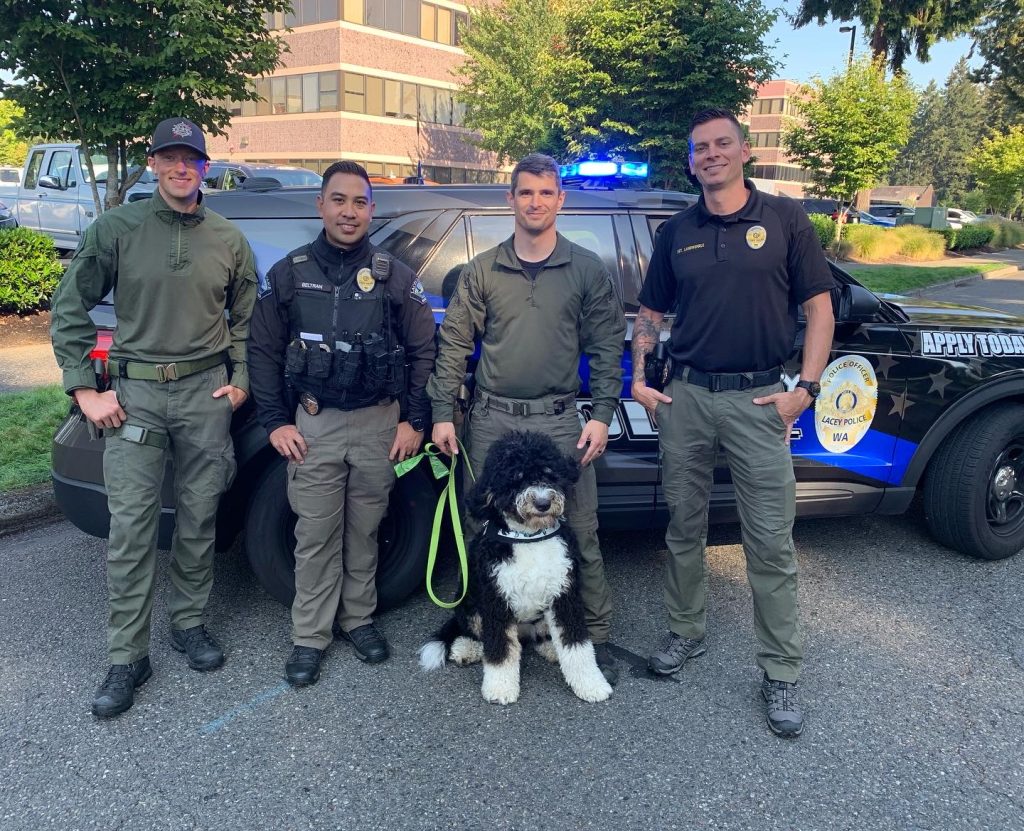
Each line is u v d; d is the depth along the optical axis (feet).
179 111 24.98
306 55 103.50
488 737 8.70
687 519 9.82
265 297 9.37
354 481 9.87
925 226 94.48
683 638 10.20
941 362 12.32
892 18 84.94
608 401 9.58
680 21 58.13
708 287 8.95
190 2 23.16
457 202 11.45
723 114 8.63
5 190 48.26
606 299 9.52
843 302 10.64
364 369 9.32
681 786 7.91
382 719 9.03
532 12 89.20
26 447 17.04
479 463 9.90
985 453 12.49
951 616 11.42
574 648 9.29
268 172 42.19
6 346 28.17
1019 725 8.91
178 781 7.94
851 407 12.04
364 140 105.60
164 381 9.21
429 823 7.39
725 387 9.12
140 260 8.94
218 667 10.02
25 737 8.59
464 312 9.52
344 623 10.48
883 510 12.73
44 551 13.44
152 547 9.41
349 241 9.15
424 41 110.63
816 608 11.64
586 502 9.80
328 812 7.53
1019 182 115.55
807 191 76.54
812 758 8.35
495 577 8.97
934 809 7.59
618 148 59.98
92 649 10.36
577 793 7.80
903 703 9.32
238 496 10.97
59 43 23.38
